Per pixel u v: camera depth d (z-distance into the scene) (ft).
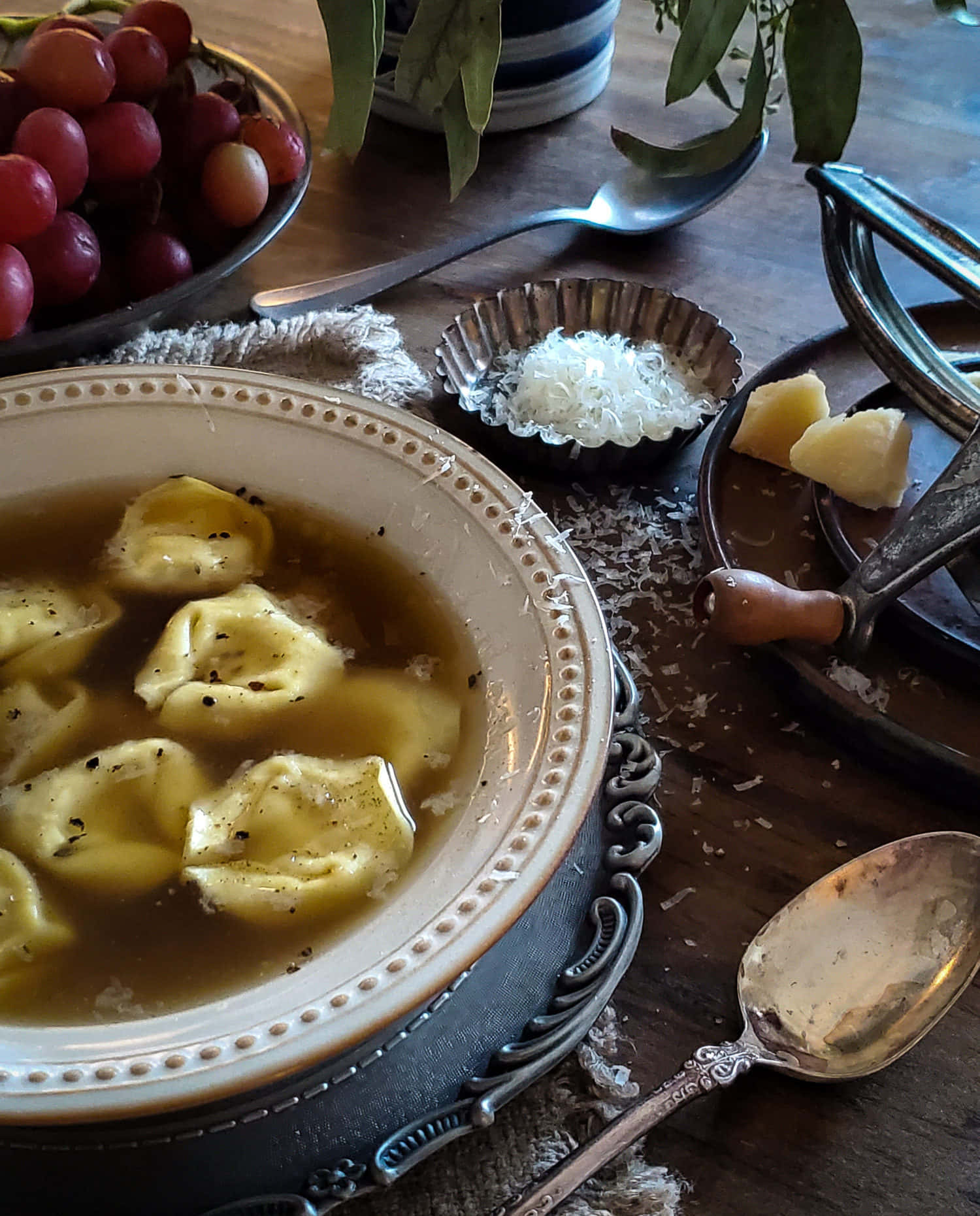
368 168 1.63
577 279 1.39
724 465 1.21
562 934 0.87
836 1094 0.83
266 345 1.32
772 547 1.14
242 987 0.85
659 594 1.14
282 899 0.89
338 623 1.07
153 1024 0.75
